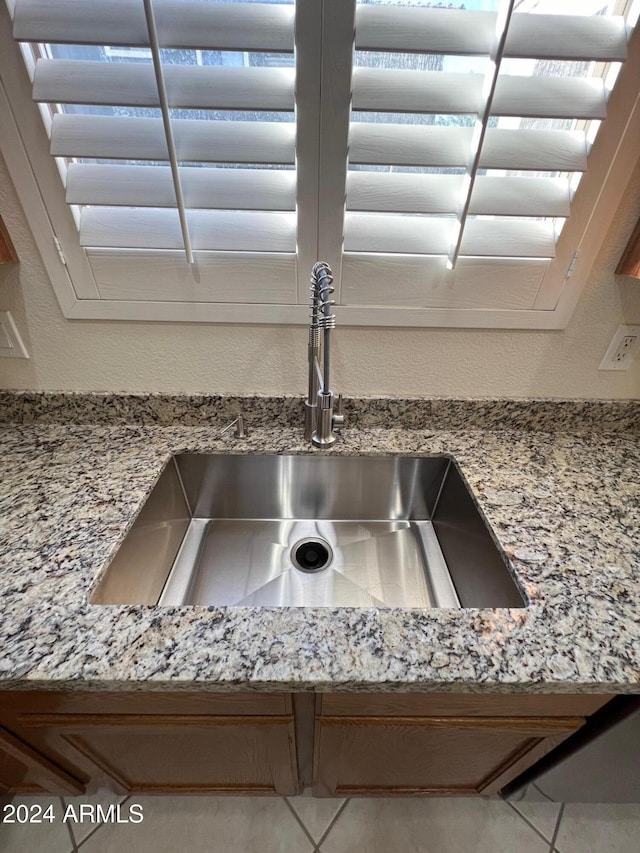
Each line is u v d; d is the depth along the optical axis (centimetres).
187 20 57
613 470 93
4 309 89
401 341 95
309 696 65
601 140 69
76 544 71
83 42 58
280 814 107
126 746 77
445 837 104
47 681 52
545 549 73
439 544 103
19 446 96
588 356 98
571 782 88
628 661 55
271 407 103
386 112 64
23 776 85
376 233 78
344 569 97
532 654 56
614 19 59
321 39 59
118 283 84
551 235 80
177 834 104
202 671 53
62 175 72
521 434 106
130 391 101
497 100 62
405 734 72
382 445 100
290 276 84
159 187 71
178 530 100
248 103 63
